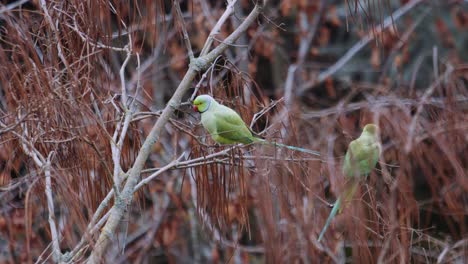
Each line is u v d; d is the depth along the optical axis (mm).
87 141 8492
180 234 19906
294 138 9500
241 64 18484
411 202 9773
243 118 10180
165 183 18406
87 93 9172
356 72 22172
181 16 9703
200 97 9859
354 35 22609
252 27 18578
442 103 12227
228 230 10320
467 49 21812
